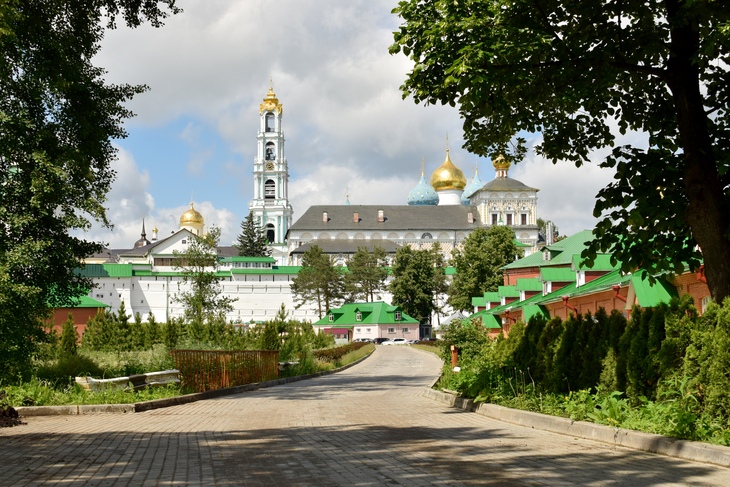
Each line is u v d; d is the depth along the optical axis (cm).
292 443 1161
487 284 7875
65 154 2094
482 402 1734
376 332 11806
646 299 2362
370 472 872
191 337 5059
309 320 13650
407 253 12200
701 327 1187
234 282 13575
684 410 1100
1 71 1923
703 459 920
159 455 1033
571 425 1248
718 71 1390
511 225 16038
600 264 3519
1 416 1564
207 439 1225
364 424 1475
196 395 2330
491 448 1069
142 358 3872
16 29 1873
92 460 984
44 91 2089
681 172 1327
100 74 2297
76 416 1747
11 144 2027
